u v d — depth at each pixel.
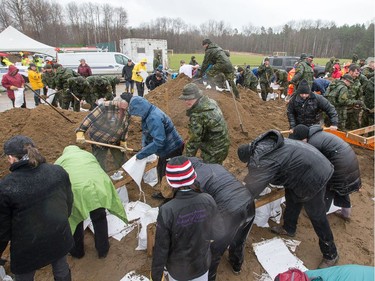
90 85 8.30
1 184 2.20
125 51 27.47
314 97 5.12
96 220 3.19
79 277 3.19
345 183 3.71
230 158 5.45
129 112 3.74
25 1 59.56
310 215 3.27
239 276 3.28
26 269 2.39
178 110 6.79
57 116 6.29
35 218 2.30
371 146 5.61
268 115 8.23
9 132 5.72
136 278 3.15
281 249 3.61
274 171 3.04
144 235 3.49
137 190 4.63
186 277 2.37
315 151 3.16
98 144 4.21
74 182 3.03
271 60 19.52
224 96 7.38
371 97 7.23
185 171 2.15
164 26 77.50
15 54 24.91
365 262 3.54
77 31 70.06
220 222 2.61
